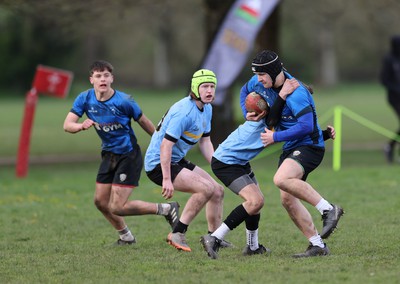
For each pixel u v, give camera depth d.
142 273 25.45
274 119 26.77
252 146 27.55
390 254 27.81
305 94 26.47
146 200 44.56
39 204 44.16
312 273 24.53
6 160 72.75
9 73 188.88
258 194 27.61
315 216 38.28
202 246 30.95
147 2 73.31
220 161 27.91
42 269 26.86
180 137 28.66
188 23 195.88
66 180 55.19
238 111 126.19
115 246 31.62
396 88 61.22
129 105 29.88
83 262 27.91
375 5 83.69
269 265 26.17
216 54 63.56
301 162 26.86
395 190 45.84
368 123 84.00
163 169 27.95
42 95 188.88
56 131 104.19
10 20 181.38
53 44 185.38
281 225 35.91
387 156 62.47
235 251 29.69
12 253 30.39
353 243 30.52
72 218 39.38
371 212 38.78
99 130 30.22
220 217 30.38
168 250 30.20
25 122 57.72
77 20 75.25
